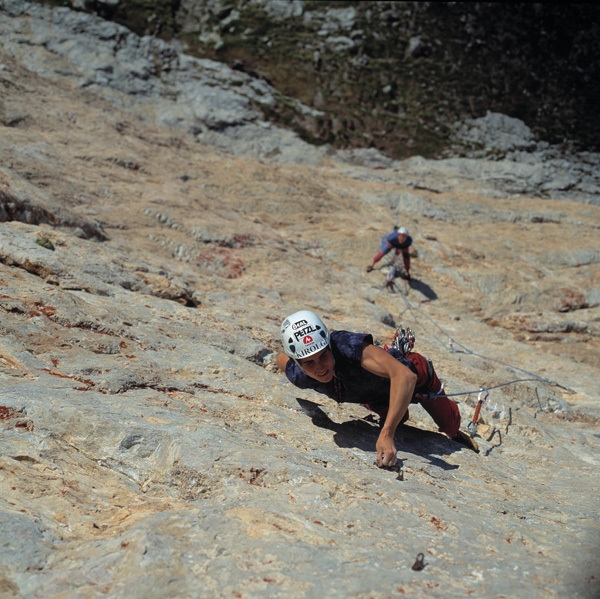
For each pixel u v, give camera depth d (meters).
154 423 4.10
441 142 21.89
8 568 2.78
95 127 14.84
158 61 21.30
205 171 15.27
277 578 2.69
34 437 3.89
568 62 25.53
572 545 3.38
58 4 21.47
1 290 5.67
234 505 3.25
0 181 8.56
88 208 10.64
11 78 15.70
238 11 24.62
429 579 2.79
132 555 2.78
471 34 25.58
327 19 25.11
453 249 14.43
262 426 4.59
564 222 17.12
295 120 21.25
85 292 6.60
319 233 13.79
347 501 3.46
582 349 11.59
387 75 23.67
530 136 22.70
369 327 8.66
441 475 4.38
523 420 6.49
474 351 10.23
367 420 5.22
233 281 9.94
